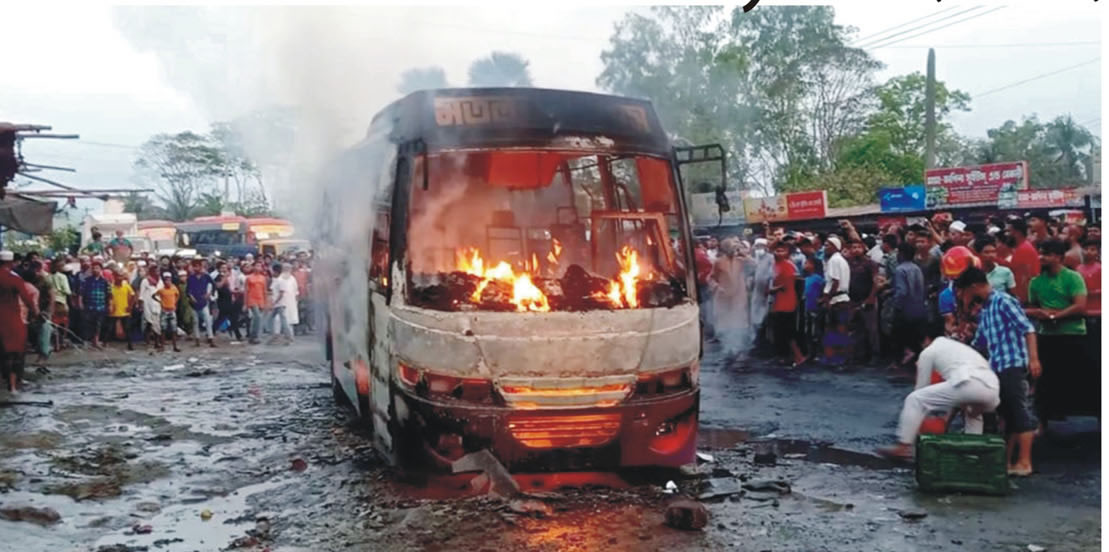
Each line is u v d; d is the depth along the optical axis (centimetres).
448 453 654
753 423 930
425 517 611
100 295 1870
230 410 1078
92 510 662
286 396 1184
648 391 665
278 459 809
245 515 640
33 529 614
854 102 3127
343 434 915
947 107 4372
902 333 1197
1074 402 804
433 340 654
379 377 749
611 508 629
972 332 781
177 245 3409
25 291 1240
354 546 562
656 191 737
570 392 644
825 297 1298
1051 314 793
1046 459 757
